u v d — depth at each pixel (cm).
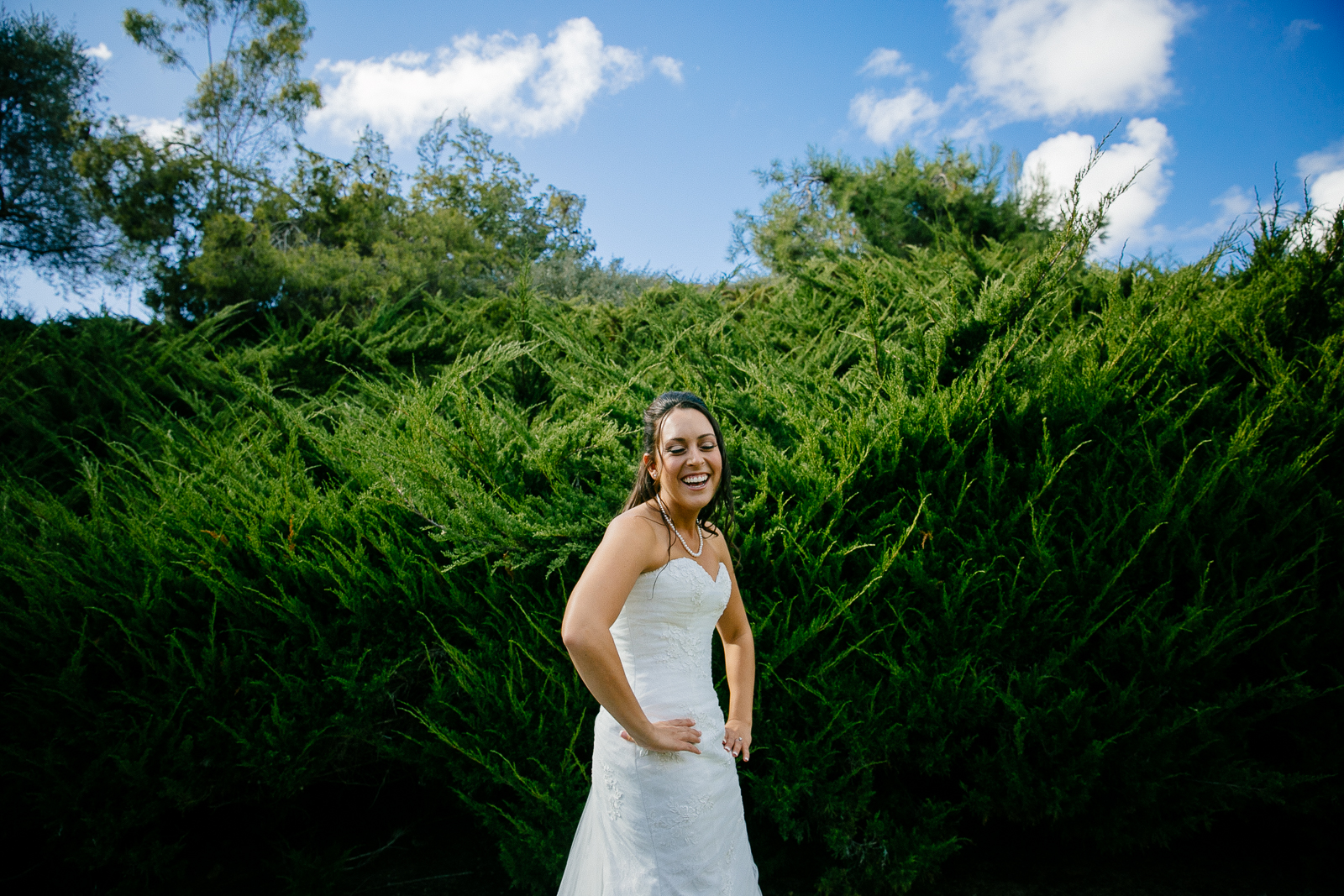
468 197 2425
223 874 286
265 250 1233
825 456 311
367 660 280
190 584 294
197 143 1709
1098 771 249
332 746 281
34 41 1557
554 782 256
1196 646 257
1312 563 280
